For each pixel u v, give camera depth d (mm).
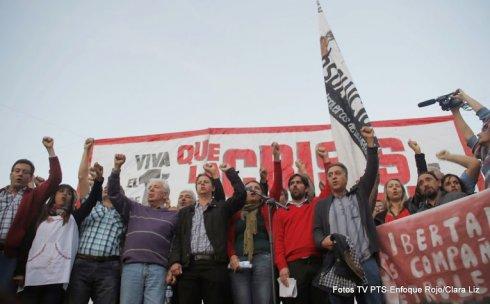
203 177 5281
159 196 5332
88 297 4812
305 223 4797
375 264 4406
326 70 6957
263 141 8367
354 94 6469
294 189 5184
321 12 7395
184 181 8148
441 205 4625
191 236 4785
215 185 5207
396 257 4633
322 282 4227
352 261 4172
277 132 8430
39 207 5043
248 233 4996
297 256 4586
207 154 8320
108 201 5473
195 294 4562
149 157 8477
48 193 5086
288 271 4562
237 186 4887
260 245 4949
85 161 5695
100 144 8695
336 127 6477
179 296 4578
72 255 4793
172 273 4652
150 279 4637
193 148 8438
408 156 7902
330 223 4578
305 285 4441
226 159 8258
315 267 4500
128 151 8586
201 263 4613
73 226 4934
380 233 4781
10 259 4793
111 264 4953
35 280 4598
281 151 8242
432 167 7699
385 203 5711
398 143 8047
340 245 4223
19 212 4949
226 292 4594
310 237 4660
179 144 8523
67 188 5148
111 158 8539
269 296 4711
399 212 5352
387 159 7934
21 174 5266
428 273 4465
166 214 5090
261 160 8195
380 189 7695
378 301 4234
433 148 7902
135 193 8164
